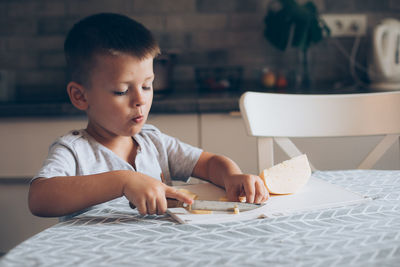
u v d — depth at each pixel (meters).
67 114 1.77
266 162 1.10
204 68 2.12
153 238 0.53
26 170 1.81
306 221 0.58
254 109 1.09
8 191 1.84
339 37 2.24
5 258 0.47
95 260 0.46
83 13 2.23
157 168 1.01
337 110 1.15
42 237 0.54
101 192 0.68
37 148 1.80
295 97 1.14
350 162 1.80
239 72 2.14
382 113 1.12
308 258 0.45
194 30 2.25
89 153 0.91
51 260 0.46
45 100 1.98
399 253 0.46
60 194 0.69
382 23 2.02
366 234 0.52
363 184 0.79
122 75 0.77
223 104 1.76
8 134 1.79
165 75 1.99
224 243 0.50
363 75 2.24
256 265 0.44
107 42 0.77
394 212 0.61
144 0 2.23
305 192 0.73
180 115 1.78
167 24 2.25
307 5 2.11
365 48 2.23
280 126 1.12
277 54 2.25
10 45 2.25
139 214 0.65
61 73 2.26
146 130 1.07
